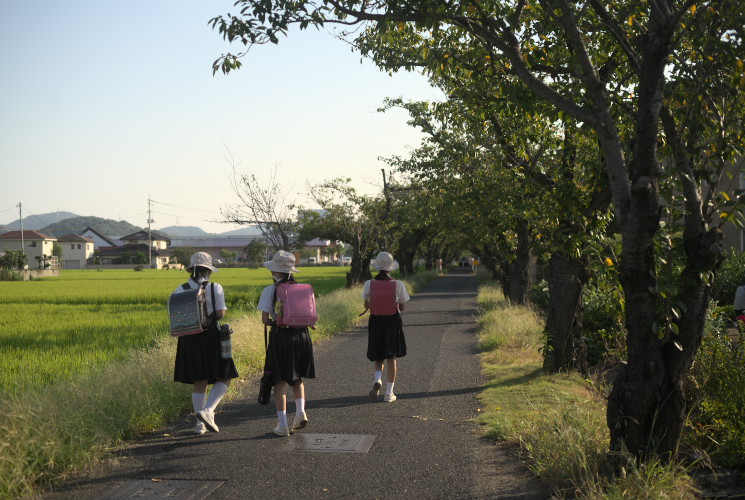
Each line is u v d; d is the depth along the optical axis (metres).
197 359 6.00
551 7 5.07
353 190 27.62
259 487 4.63
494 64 6.69
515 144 9.55
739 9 4.96
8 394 5.85
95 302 29.23
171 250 146.75
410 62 8.02
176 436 6.12
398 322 7.73
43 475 4.77
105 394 6.27
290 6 5.57
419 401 7.65
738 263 15.97
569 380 8.16
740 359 6.02
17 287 43.16
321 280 49.75
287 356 6.10
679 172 4.54
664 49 4.33
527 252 18.31
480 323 16.88
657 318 4.54
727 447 5.26
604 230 7.17
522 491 4.55
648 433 4.57
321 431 6.25
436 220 25.72
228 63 5.90
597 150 7.51
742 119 5.13
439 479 4.80
